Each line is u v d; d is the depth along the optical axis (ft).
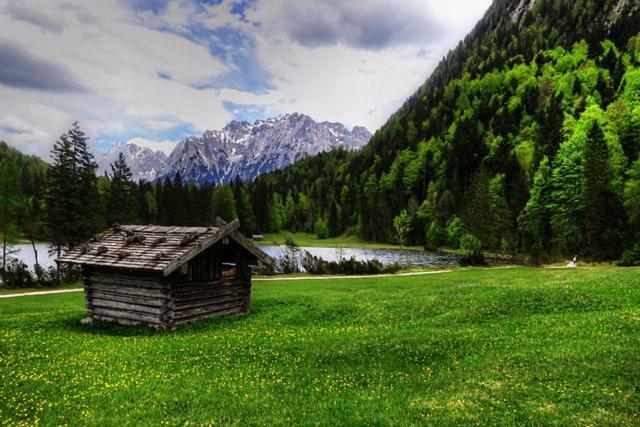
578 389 42.16
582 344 54.95
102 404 42.29
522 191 406.62
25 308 109.40
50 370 52.16
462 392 43.83
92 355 58.90
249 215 614.34
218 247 88.89
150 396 43.96
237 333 73.00
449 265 276.41
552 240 317.01
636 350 50.29
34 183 574.56
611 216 266.36
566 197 297.94
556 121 466.70
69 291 152.15
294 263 218.38
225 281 90.38
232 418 39.06
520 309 81.00
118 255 83.51
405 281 156.15
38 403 42.55
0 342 66.64
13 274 165.37
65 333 76.18
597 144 276.62
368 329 75.10
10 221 242.99
